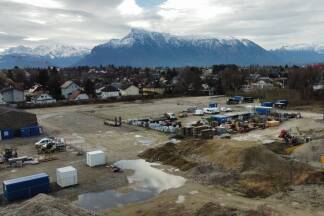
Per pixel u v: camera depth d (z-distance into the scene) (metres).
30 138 48.66
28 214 19.42
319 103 78.62
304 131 48.84
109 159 37.16
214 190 27.50
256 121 55.94
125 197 26.92
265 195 26.08
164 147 38.78
